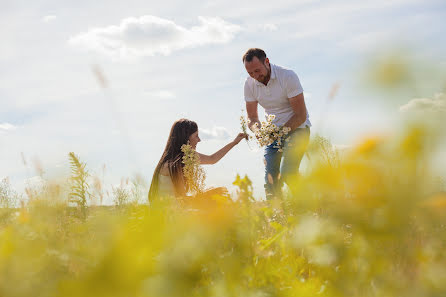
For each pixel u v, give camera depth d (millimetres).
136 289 495
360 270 711
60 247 886
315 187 497
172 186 3562
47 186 1803
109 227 582
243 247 962
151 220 665
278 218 1265
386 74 408
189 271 645
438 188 415
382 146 421
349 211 477
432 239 646
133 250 509
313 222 659
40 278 676
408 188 426
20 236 960
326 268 856
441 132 399
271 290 885
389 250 683
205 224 771
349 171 445
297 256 1065
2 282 665
